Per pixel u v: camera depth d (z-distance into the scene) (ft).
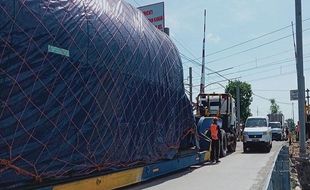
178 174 47.96
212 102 80.43
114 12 33.96
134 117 34.88
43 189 24.45
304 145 67.36
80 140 27.55
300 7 66.33
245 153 81.71
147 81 37.52
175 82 45.06
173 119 44.29
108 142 30.78
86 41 28.30
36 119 24.06
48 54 24.86
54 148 25.38
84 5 29.37
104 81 30.07
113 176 32.53
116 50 31.86
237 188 37.93
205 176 46.21
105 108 30.22
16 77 22.94
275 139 154.40
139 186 38.40
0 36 22.20
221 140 70.74
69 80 26.50
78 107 27.32
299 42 66.23
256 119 89.20
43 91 24.50
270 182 25.66
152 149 38.83
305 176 65.67
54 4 26.11
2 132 22.16
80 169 27.73
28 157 23.59
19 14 23.31
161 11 93.40
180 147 48.26
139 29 37.81
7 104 22.44
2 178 22.11
